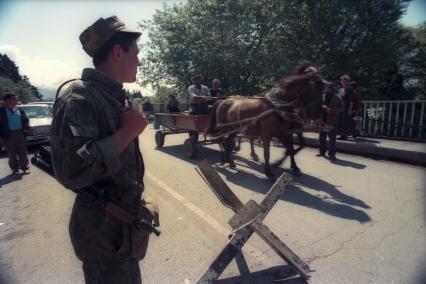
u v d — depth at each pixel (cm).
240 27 2019
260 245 357
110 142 130
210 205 487
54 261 339
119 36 153
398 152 730
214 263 252
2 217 469
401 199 482
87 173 125
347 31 2153
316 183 579
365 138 939
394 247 339
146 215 167
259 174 661
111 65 156
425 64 2456
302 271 280
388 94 2167
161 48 2223
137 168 162
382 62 2089
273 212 445
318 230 385
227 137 725
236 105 668
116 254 151
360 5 2016
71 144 124
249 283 290
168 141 1232
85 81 145
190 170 714
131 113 141
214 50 2020
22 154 743
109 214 149
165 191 561
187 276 302
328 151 858
